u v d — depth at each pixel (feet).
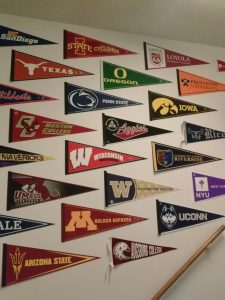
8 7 5.74
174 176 6.25
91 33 6.42
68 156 5.67
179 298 5.75
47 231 5.27
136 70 6.56
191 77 6.94
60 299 5.11
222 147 6.79
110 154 5.93
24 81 5.76
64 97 5.93
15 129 5.50
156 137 6.32
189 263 5.74
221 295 6.02
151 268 5.69
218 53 7.29
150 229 5.84
